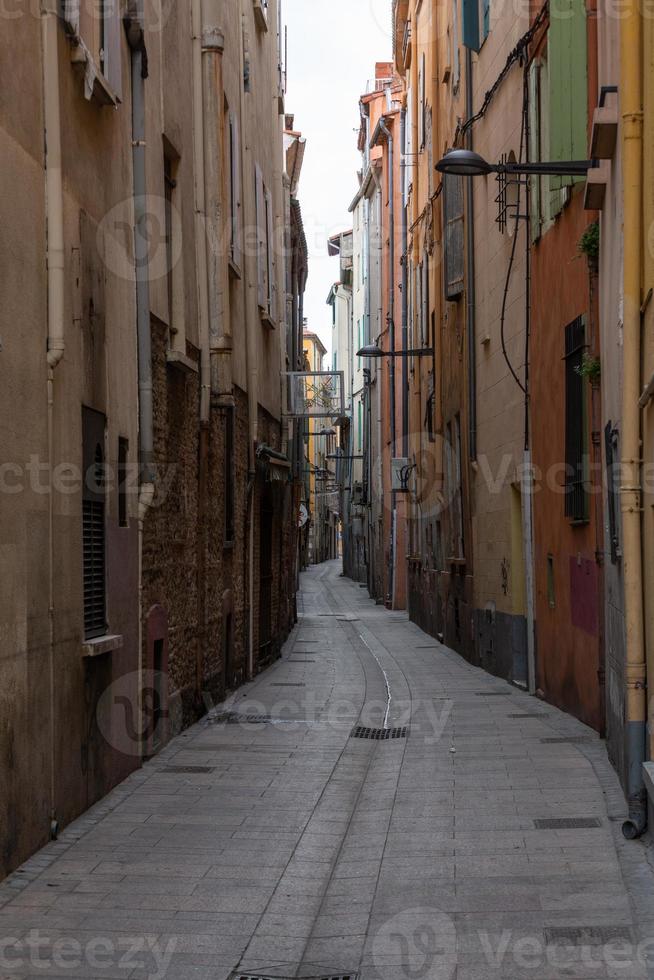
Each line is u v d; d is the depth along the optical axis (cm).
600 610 1216
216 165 1537
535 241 1559
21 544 791
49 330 855
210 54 1529
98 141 1011
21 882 752
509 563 1842
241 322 1906
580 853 798
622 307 854
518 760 1145
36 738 821
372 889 748
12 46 792
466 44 2047
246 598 1958
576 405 1316
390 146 4384
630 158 822
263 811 966
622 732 923
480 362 2109
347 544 7644
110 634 1033
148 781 1080
